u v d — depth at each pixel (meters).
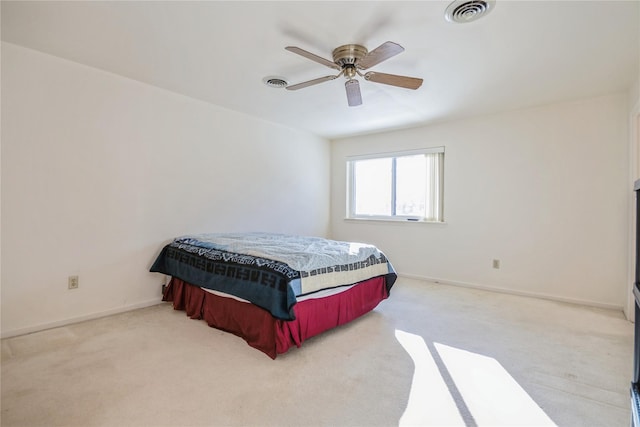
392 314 2.98
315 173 5.06
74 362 2.01
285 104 3.59
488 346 2.31
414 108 3.65
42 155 2.49
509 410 1.61
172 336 2.43
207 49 2.37
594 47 2.27
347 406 1.63
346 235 5.20
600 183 3.24
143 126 3.06
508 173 3.74
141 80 2.98
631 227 2.88
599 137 3.24
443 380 1.87
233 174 3.86
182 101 3.35
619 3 1.78
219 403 1.63
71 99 2.62
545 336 2.49
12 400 1.62
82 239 2.70
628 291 2.91
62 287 2.60
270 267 2.22
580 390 1.78
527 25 2.00
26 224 2.43
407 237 4.55
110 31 2.14
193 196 3.47
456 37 2.15
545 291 3.53
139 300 3.05
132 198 3.00
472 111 3.75
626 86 2.98
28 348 2.19
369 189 5.04
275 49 2.36
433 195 4.30
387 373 1.94
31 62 2.42
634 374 1.39
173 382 1.81
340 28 2.05
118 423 1.48
